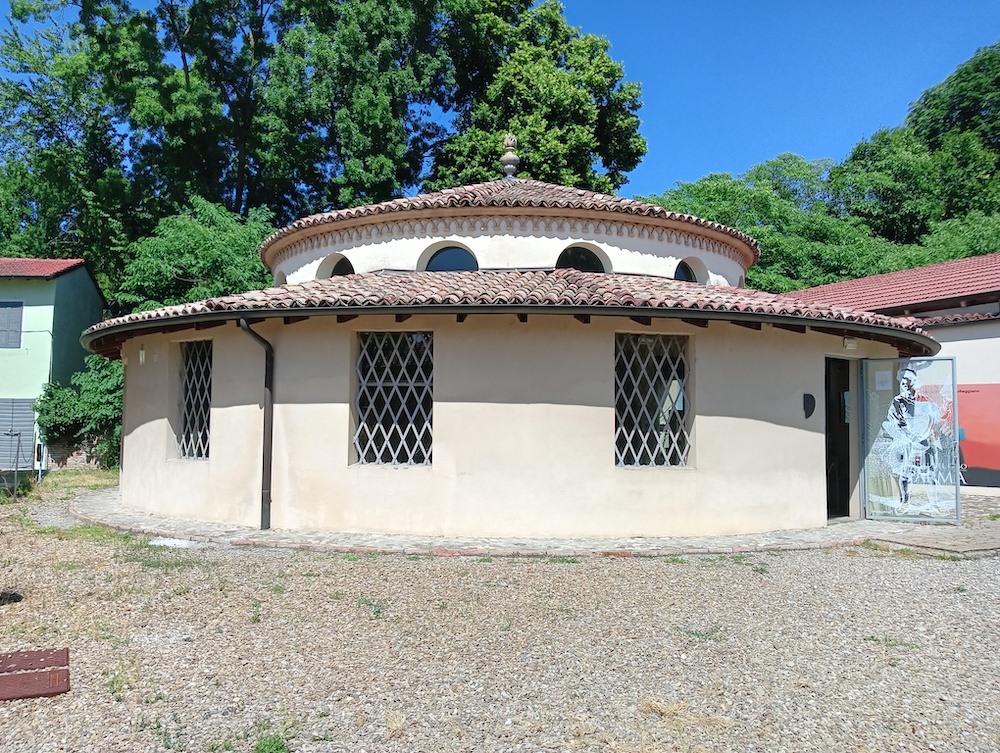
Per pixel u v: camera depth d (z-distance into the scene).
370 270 11.77
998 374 15.55
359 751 3.76
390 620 5.96
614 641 5.50
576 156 28.83
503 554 8.48
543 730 4.03
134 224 30.72
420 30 30.94
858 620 6.15
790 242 30.42
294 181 32.28
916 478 11.39
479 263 11.40
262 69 32.12
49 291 24.02
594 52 31.52
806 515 10.66
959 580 7.64
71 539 9.48
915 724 4.16
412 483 9.52
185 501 10.98
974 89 43.47
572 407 9.52
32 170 33.03
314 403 9.83
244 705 4.30
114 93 29.66
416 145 33.06
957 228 32.34
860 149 40.16
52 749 3.73
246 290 22.64
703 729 4.07
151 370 11.97
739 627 5.90
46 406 22.56
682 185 34.25
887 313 17.69
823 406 11.00
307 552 8.64
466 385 9.52
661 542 9.23
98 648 5.25
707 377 10.01
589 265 11.91
